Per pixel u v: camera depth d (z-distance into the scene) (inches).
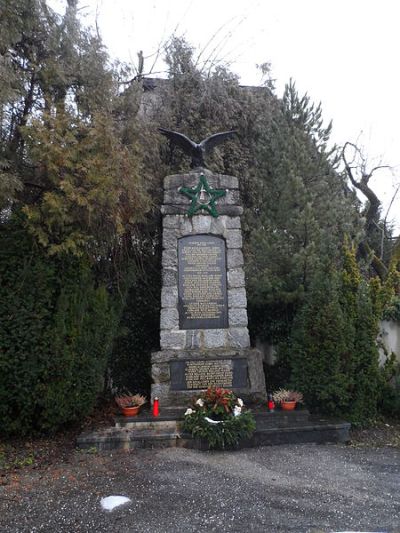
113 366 336.2
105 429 243.6
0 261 230.7
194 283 304.7
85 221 245.1
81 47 290.8
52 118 230.2
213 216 313.7
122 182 244.1
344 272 297.4
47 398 230.4
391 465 211.9
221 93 412.2
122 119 319.6
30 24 256.2
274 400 275.3
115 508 158.6
